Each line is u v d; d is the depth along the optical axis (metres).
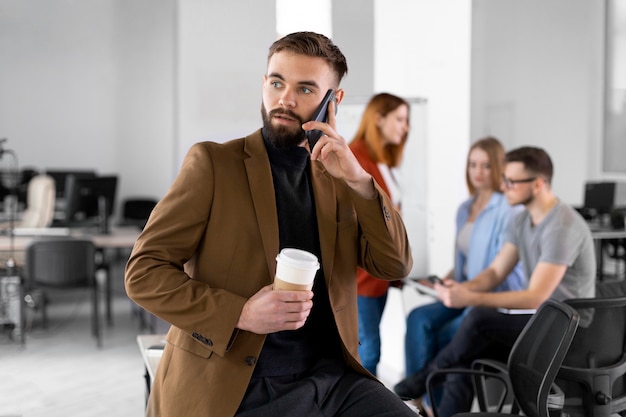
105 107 10.12
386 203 1.69
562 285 3.71
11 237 5.83
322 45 1.65
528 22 4.27
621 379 2.73
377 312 3.99
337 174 1.62
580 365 2.67
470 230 4.12
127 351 5.50
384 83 4.56
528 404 2.41
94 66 10.05
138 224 9.64
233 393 1.56
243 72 6.01
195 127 6.13
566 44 4.27
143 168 10.27
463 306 3.81
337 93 1.72
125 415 4.08
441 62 4.27
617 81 4.22
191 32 5.97
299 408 1.59
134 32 10.13
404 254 1.76
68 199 6.96
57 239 5.57
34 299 7.00
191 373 1.60
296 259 1.49
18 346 5.63
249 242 1.64
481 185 4.07
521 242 3.86
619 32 4.19
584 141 4.25
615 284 3.12
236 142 1.75
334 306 1.69
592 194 4.22
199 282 1.58
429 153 4.20
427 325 3.96
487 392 3.49
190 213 1.62
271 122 1.65
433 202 4.21
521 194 3.82
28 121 9.85
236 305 1.53
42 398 4.37
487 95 4.27
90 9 9.98
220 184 1.65
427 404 3.72
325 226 1.72
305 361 1.68
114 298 7.71
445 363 3.51
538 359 2.36
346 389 1.66
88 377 4.82
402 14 4.39
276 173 1.73
